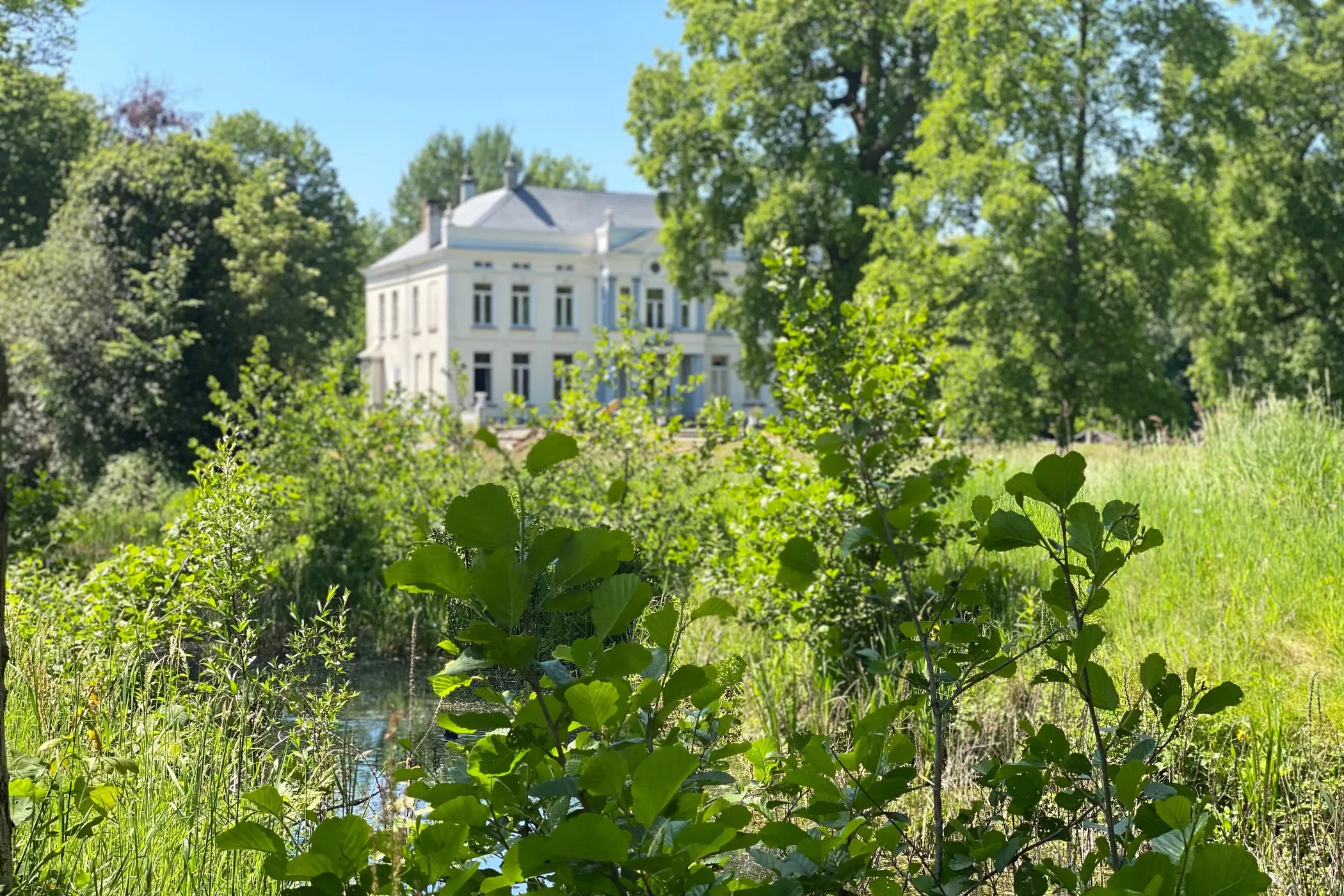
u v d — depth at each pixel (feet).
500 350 175.42
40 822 9.46
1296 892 12.76
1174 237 74.95
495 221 178.40
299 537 32.35
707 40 110.22
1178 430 49.16
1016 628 20.49
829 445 7.55
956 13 79.00
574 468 32.68
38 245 125.70
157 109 98.53
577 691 5.01
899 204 81.30
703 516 30.14
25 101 120.88
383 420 40.22
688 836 4.99
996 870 6.86
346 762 13.85
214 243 77.56
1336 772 15.96
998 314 73.82
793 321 23.70
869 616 21.56
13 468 66.23
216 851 12.15
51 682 16.57
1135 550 6.50
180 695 17.04
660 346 34.22
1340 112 99.30
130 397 69.87
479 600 5.29
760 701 20.27
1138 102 74.59
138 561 22.71
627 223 186.39
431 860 5.33
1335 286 100.32
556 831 4.68
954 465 15.35
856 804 6.80
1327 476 31.94
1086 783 7.39
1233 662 19.83
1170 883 5.10
